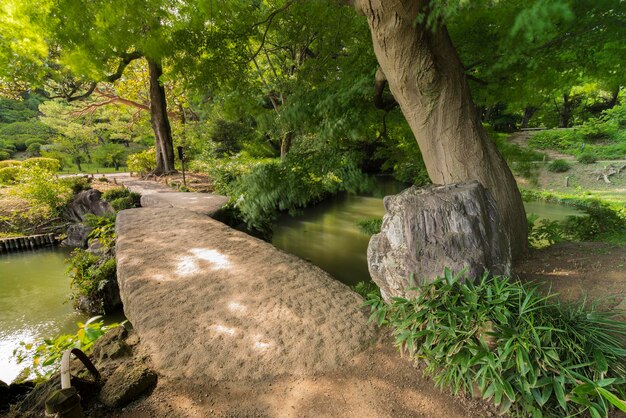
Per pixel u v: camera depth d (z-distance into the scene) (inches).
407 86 121.4
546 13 54.6
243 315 111.0
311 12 198.5
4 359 180.5
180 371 85.4
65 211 469.7
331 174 189.3
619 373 60.7
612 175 541.0
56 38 186.2
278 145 548.4
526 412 62.6
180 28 182.7
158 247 184.5
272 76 348.2
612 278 101.2
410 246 89.8
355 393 76.5
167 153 638.5
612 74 145.8
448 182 125.8
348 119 171.0
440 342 73.4
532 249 138.5
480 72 167.8
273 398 76.4
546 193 493.7
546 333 63.9
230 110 217.9
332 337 97.3
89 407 72.5
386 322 99.5
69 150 935.7
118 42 184.7
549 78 159.3
